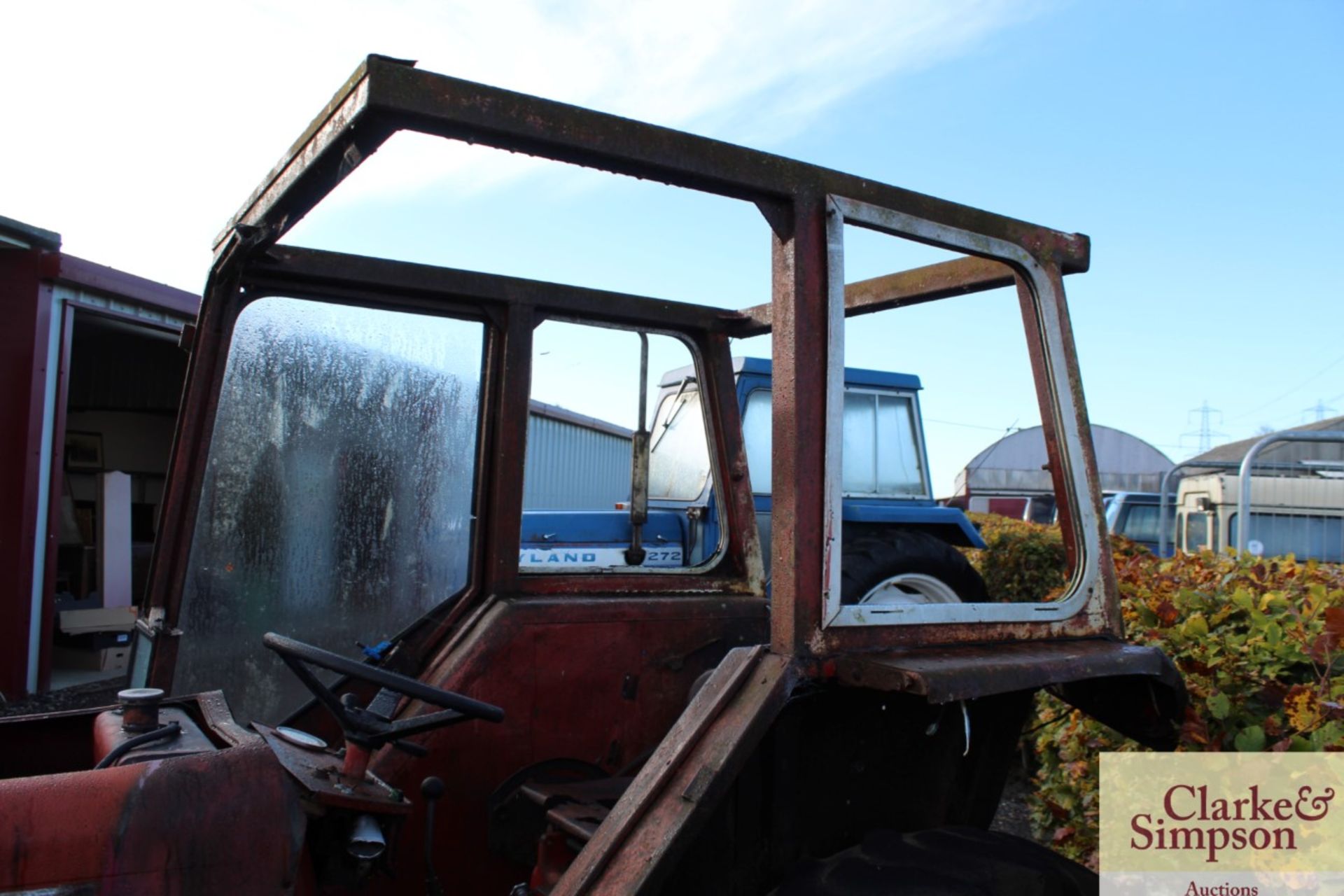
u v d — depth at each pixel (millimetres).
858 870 1900
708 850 1859
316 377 2836
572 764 2691
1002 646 2064
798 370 1868
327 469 2824
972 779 2346
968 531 6711
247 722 2625
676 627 2869
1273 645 2684
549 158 1757
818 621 1848
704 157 1816
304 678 2010
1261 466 11625
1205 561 4195
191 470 2693
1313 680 2686
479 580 2826
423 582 2842
